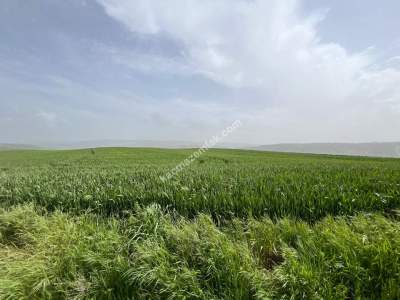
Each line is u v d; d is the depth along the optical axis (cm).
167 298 318
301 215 580
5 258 405
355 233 422
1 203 729
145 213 495
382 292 304
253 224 488
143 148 7144
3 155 5141
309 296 301
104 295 330
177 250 399
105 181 960
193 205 625
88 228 473
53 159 3662
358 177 945
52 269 365
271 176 1017
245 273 330
